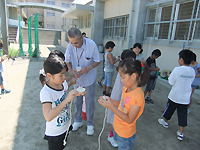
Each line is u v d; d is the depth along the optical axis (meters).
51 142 1.58
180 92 2.45
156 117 3.29
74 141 2.41
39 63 7.88
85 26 14.70
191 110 3.65
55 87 1.47
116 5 9.84
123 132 1.60
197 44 5.18
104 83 4.34
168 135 2.71
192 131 2.84
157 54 3.45
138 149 2.32
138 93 1.42
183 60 2.39
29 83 4.84
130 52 2.01
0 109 3.20
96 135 2.59
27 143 2.31
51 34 21.36
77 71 2.25
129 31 7.78
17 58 8.78
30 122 2.83
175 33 5.95
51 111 1.28
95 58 2.41
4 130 2.56
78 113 2.64
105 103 1.43
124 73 1.39
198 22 5.12
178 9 5.74
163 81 5.84
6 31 8.57
